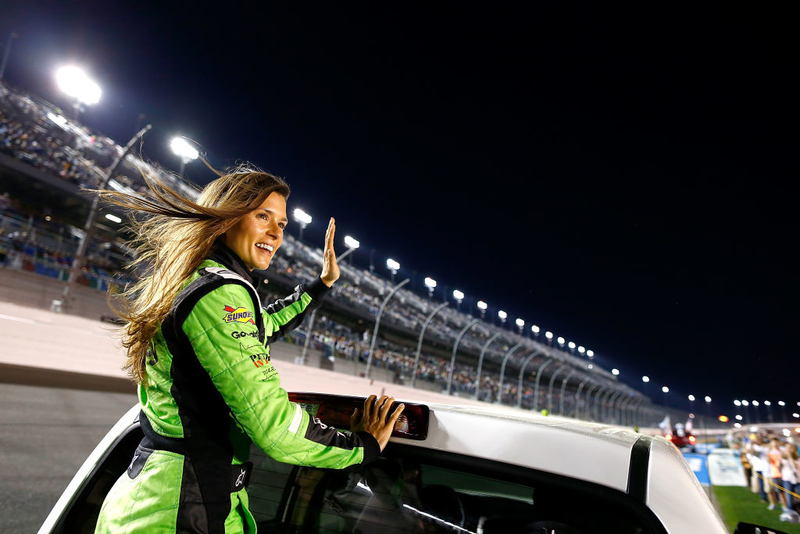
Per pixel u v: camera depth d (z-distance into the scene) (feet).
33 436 22.70
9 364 38.14
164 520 3.78
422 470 4.73
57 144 108.27
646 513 3.78
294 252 182.80
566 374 273.13
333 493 5.09
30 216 86.58
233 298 4.11
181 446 3.98
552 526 4.05
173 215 4.51
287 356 110.22
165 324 4.07
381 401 4.78
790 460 31.89
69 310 68.28
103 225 91.04
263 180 5.01
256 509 5.32
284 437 3.85
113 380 48.21
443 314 276.00
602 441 4.37
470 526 4.37
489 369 259.80
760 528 5.49
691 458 58.65
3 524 12.59
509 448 4.42
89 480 5.25
